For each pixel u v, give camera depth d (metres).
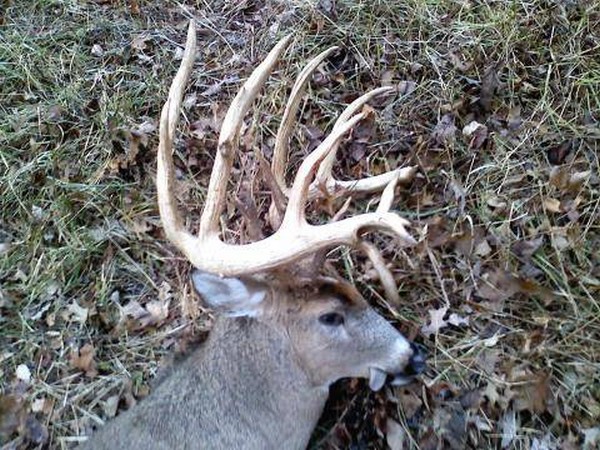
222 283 1.03
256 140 1.48
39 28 1.75
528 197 1.35
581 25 1.52
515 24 1.54
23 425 1.22
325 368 1.10
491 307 1.24
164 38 1.68
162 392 1.09
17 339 1.32
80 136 1.55
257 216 1.07
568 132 1.42
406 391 1.18
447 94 1.48
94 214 1.45
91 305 1.34
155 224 1.42
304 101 1.51
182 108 1.55
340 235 0.97
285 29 1.62
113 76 1.64
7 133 1.56
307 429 1.13
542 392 1.16
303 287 1.04
